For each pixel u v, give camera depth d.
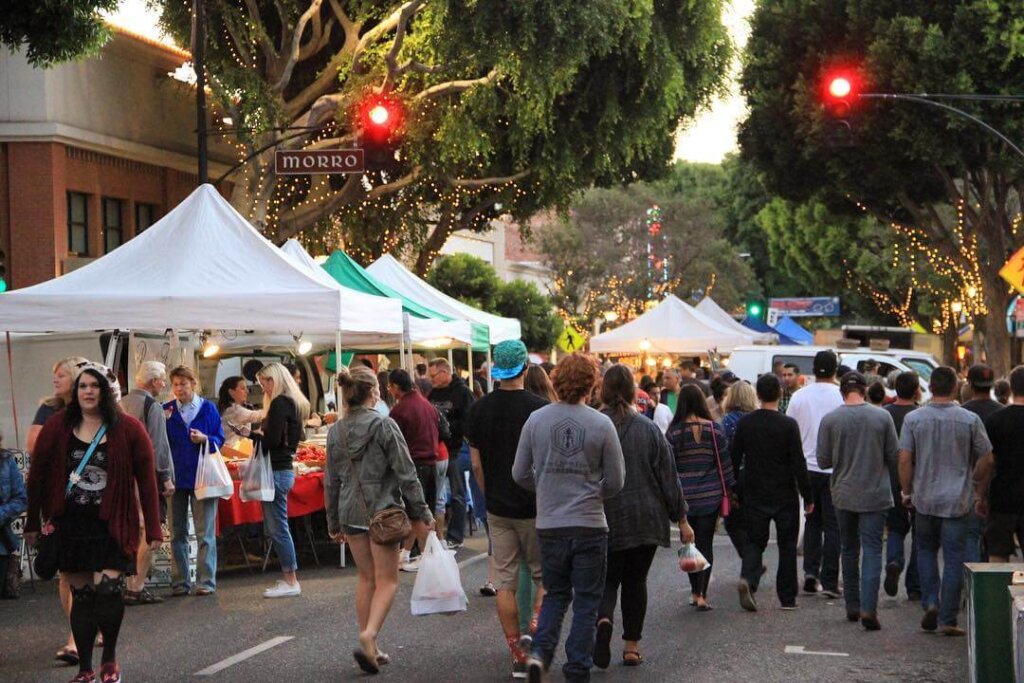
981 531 10.71
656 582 13.48
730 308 67.06
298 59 29.56
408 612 11.72
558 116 31.58
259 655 9.85
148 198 31.27
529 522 8.96
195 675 9.18
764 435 11.56
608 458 8.00
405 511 9.68
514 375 9.08
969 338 63.72
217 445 12.82
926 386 24.30
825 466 11.02
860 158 35.28
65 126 27.48
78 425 8.59
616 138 31.97
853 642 10.23
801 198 38.84
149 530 8.72
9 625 11.41
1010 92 32.62
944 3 33.41
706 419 11.74
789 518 11.61
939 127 33.28
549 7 26.19
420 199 34.09
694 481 11.63
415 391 14.02
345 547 15.71
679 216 65.50
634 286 62.81
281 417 12.55
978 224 35.81
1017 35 31.91
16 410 17.20
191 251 14.83
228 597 12.67
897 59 33.31
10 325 14.18
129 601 12.27
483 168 33.06
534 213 36.66
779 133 37.12
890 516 12.27
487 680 8.93
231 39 29.42
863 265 58.16
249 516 14.04
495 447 9.01
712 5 31.22
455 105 29.08
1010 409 10.45
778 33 36.75
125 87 30.06
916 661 9.51
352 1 28.84
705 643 10.23
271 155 27.69
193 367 18.11
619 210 63.66
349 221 34.06
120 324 14.11
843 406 11.00
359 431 9.35
